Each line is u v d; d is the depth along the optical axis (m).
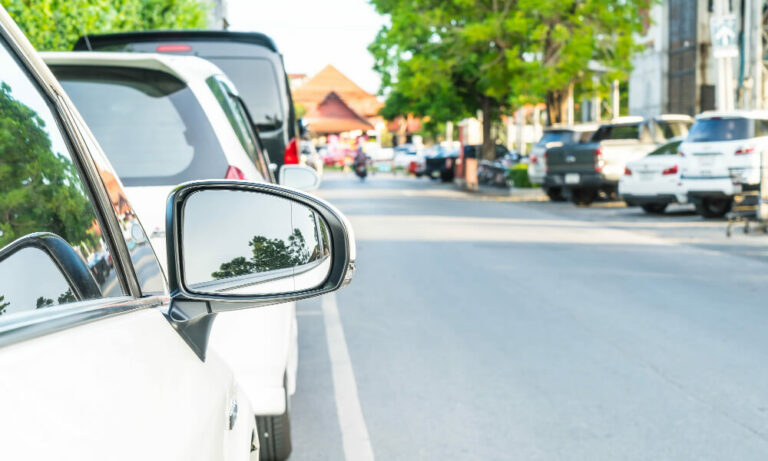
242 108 5.31
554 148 24.89
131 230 2.18
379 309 8.92
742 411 5.46
